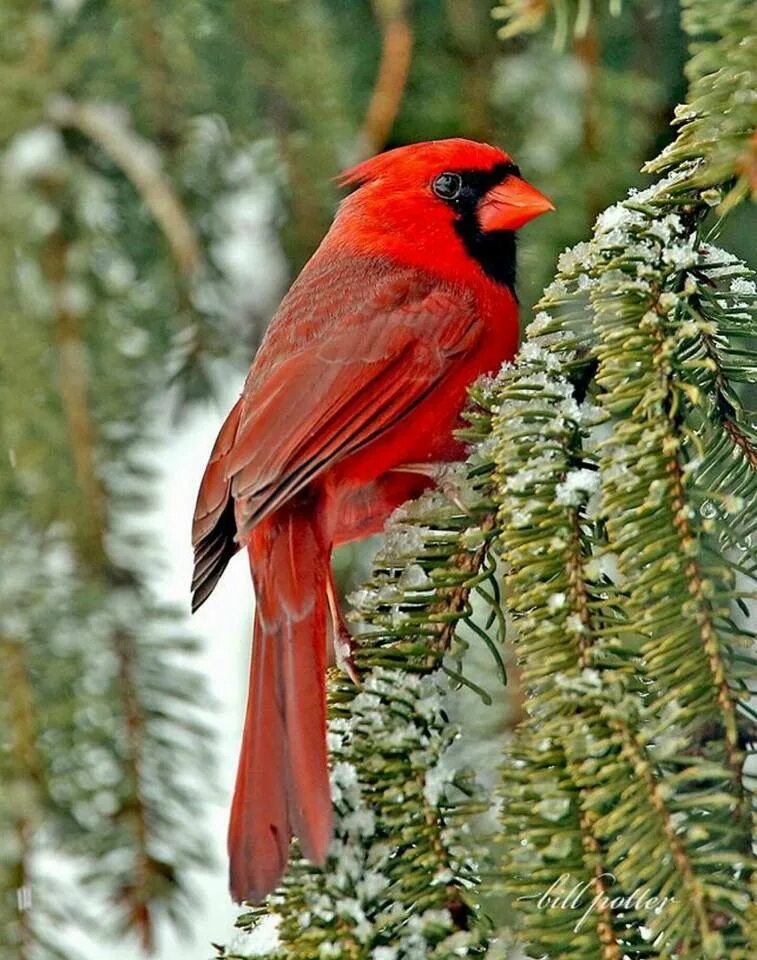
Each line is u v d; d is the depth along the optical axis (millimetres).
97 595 7109
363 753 5117
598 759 4551
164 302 8125
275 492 6574
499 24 7992
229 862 5105
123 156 7754
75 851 6707
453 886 4719
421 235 7516
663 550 4828
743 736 4680
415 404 7078
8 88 7645
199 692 7023
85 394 7625
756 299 5625
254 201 8258
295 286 7531
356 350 7070
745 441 5406
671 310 5230
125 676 6992
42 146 7789
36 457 7500
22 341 7648
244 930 4879
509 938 4570
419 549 5930
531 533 5109
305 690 5734
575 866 4531
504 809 4695
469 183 7562
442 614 5398
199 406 8359
